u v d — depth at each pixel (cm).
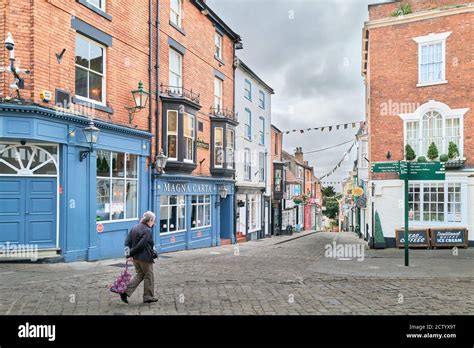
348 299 707
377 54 1761
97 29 1187
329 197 6769
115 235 1258
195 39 1812
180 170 1617
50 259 1014
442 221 1627
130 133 1317
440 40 1647
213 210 1997
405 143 1698
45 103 994
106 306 639
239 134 2364
